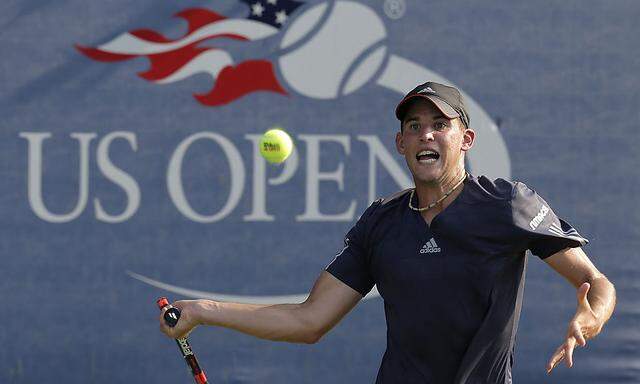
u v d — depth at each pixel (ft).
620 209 72.18
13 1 69.21
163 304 41.01
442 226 38.81
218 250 70.49
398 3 71.46
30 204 69.41
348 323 71.05
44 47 69.41
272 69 70.74
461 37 71.72
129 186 69.92
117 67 69.82
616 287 71.97
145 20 70.08
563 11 71.97
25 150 69.31
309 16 70.95
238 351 70.54
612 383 71.56
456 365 39.50
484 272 38.58
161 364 70.28
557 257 39.11
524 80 71.97
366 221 40.78
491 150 71.92
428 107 39.32
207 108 70.44
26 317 69.41
